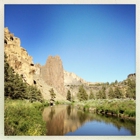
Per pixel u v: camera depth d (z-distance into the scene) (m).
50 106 26.41
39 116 10.48
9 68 18.91
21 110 9.31
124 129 10.61
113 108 15.51
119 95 18.39
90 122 13.05
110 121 12.81
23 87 19.22
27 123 8.30
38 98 23.36
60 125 12.34
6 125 7.95
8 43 30.72
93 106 20.27
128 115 13.38
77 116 16.14
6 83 16.69
